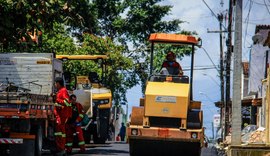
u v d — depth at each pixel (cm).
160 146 2167
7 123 1944
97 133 3256
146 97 2150
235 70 2500
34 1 1925
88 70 4888
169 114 2136
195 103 2198
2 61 2311
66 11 1967
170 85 2177
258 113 5491
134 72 6278
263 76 5534
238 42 2494
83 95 3048
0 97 1889
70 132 2403
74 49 4797
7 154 2170
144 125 2142
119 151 2677
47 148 2339
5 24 1923
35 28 2003
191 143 2141
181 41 2266
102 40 5500
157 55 5953
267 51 4903
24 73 2306
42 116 2036
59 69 2417
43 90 2295
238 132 2498
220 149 3275
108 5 6481
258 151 2178
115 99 6150
